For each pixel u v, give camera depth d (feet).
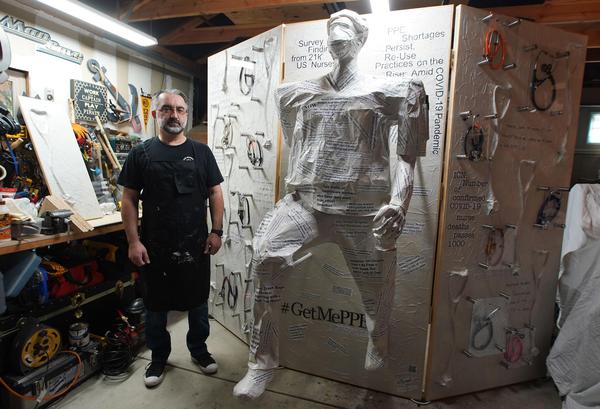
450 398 5.94
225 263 8.02
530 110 5.69
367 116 4.08
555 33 5.69
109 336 6.81
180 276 5.80
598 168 13.44
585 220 5.99
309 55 5.79
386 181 4.30
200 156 5.95
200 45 14.06
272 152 6.32
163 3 9.63
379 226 3.97
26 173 6.98
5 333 5.22
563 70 5.83
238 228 7.42
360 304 5.94
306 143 4.36
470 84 5.25
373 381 6.02
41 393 5.33
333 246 5.97
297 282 6.29
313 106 4.25
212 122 8.25
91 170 8.23
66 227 5.90
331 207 4.27
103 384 6.04
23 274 5.22
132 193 5.63
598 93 13.51
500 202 5.72
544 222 6.04
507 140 5.63
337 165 4.19
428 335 5.69
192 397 5.75
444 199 5.36
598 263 5.66
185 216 5.70
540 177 5.97
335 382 6.25
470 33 5.16
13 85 7.54
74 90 8.91
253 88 6.70
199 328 6.37
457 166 5.36
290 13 10.48
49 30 8.29
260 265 4.28
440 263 5.48
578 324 5.56
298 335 6.42
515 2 10.05
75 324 6.31
